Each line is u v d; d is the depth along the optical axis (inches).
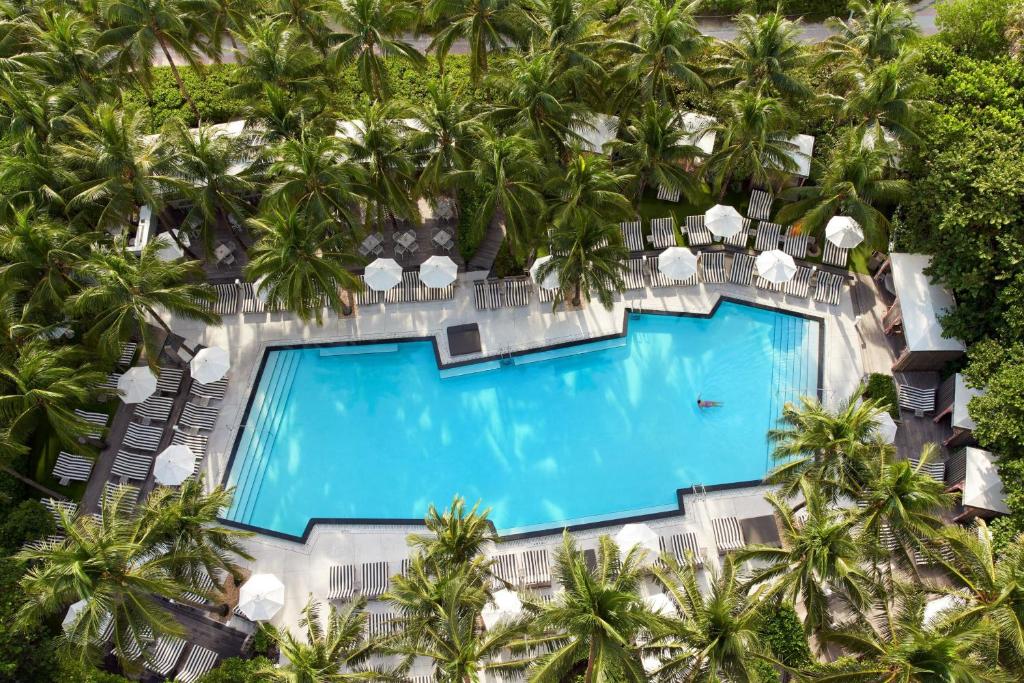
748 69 1627.7
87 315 1433.3
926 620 1138.0
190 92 1860.2
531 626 976.3
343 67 1614.2
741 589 1104.8
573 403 1557.6
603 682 901.8
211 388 1542.8
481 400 1563.7
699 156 1583.4
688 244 1713.8
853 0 1713.8
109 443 1489.9
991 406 1307.8
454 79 1844.2
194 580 1138.0
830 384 1551.4
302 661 986.7
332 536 1414.9
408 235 1699.1
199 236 1549.0
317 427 1537.9
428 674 1259.8
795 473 1187.3
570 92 1612.9
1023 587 979.3
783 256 1596.9
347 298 1658.5
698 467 1486.2
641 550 1288.1
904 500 1083.9
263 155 1464.1
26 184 1391.5
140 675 1242.6
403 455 1507.1
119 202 1423.5
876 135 1536.7
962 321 1455.5
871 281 1678.2
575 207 1396.4
